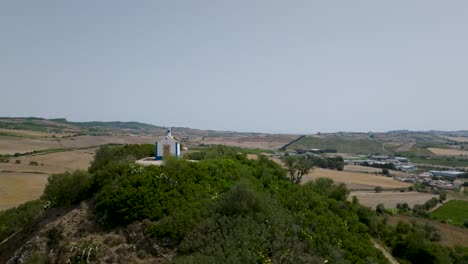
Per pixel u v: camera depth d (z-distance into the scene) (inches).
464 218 3567.9
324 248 1259.2
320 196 1788.9
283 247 1152.2
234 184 1424.7
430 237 2736.2
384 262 1460.4
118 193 1284.4
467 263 2199.8
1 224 1765.5
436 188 4931.1
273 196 1472.7
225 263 1016.2
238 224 1178.0
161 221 1194.0
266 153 5959.6
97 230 1223.5
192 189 1344.7
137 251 1138.7
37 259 1176.2
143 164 1481.3
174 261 1064.2
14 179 3361.2
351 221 1688.0
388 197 4067.4
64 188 1445.6
